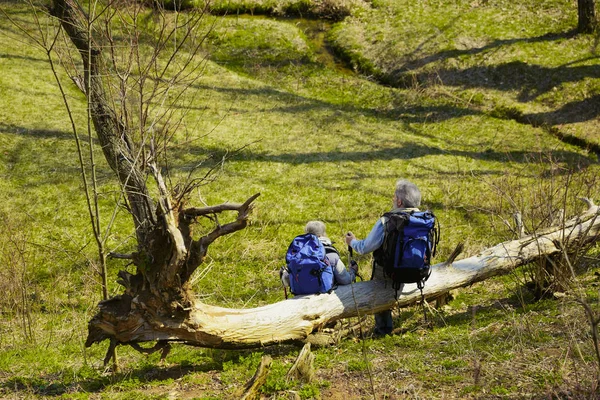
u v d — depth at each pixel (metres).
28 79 15.59
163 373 6.01
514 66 17.34
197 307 5.80
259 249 10.54
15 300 8.31
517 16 19.52
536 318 6.36
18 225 10.56
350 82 17.72
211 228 11.07
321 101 16.69
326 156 13.79
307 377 5.26
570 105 15.87
